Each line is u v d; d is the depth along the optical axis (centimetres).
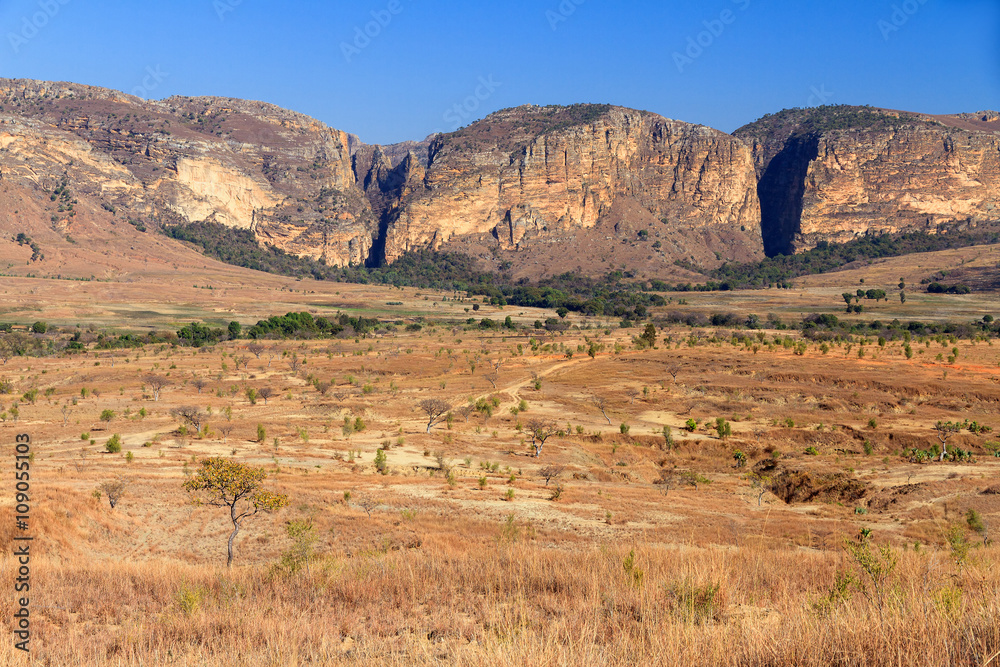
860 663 532
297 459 4766
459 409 7088
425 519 3153
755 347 10631
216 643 873
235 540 2833
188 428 5838
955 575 969
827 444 5869
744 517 3453
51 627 1060
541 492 4009
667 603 898
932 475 4278
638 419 6900
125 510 3128
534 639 659
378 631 915
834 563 1358
